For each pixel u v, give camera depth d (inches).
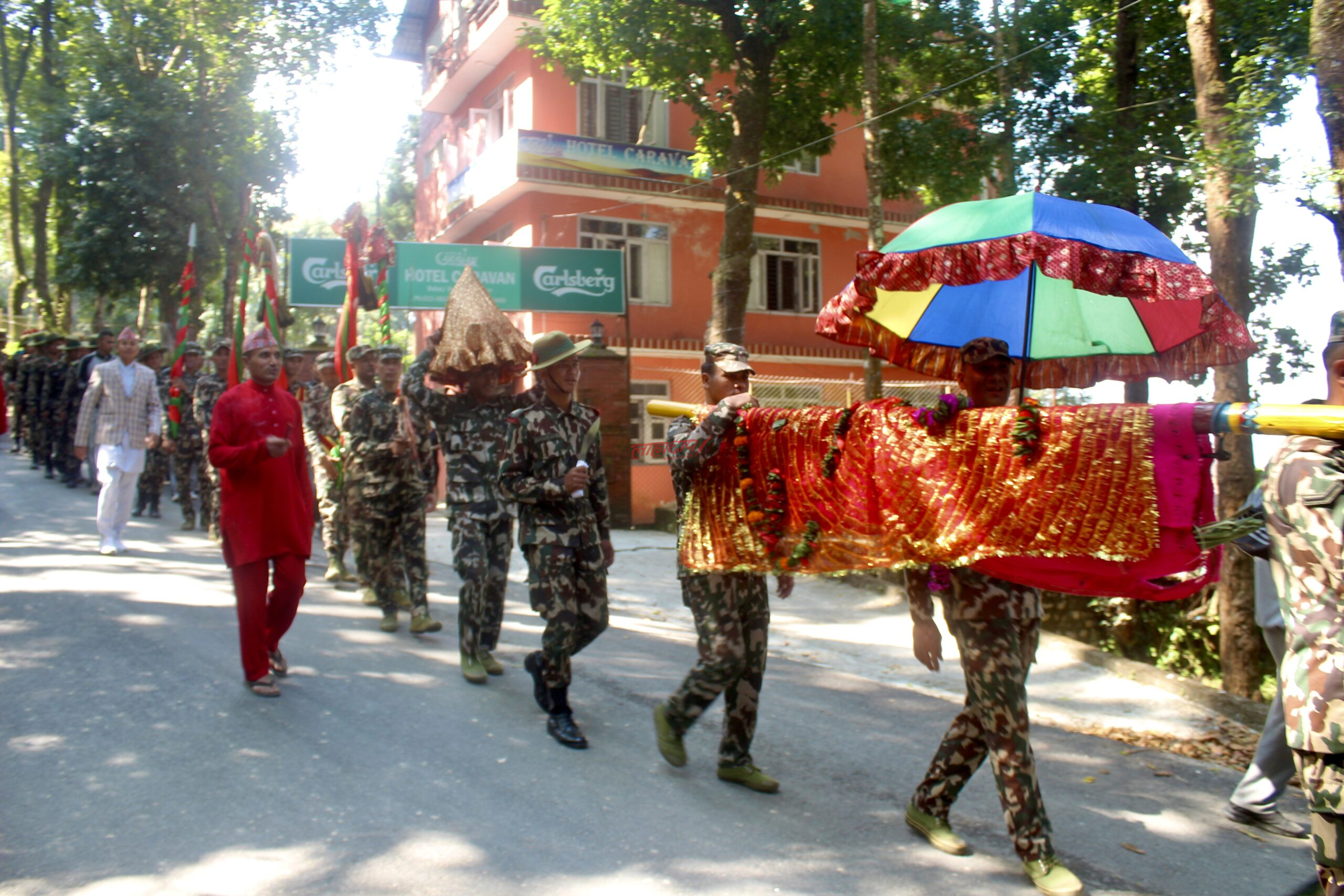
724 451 171.2
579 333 745.6
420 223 1003.9
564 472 194.5
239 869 137.7
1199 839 168.9
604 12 570.6
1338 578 105.3
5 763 168.9
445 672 239.0
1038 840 141.9
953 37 600.7
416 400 231.9
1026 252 135.3
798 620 359.3
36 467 655.1
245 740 185.3
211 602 297.1
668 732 179.8
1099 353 184.4
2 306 1701.5
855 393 854.5
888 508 148.3
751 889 139.6
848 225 869.2
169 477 565.0
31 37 1067.9
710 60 605.3
